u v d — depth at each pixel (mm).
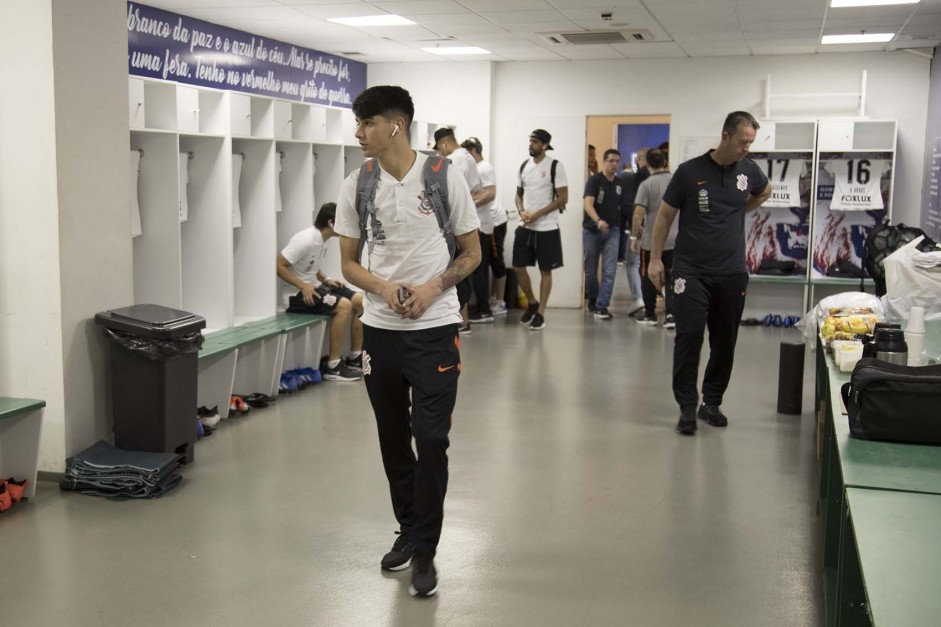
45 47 4191
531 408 6109
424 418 3137
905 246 5406
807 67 10391
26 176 4285
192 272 6305
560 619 3057
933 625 1563
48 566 3451
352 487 4418
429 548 3213
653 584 3344
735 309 5430
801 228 10281
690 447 5188
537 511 4121
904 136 10109
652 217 9578
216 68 8938
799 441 5316
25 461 4203
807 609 3139
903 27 8555
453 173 3174
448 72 11484
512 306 11312
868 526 2023
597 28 8836
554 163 9289
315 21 8680
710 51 10273
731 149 5078
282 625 2990
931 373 2801
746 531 3885
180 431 4641
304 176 7266
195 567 3453
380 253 3184
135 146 5672
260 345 6145
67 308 4363
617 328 9672
